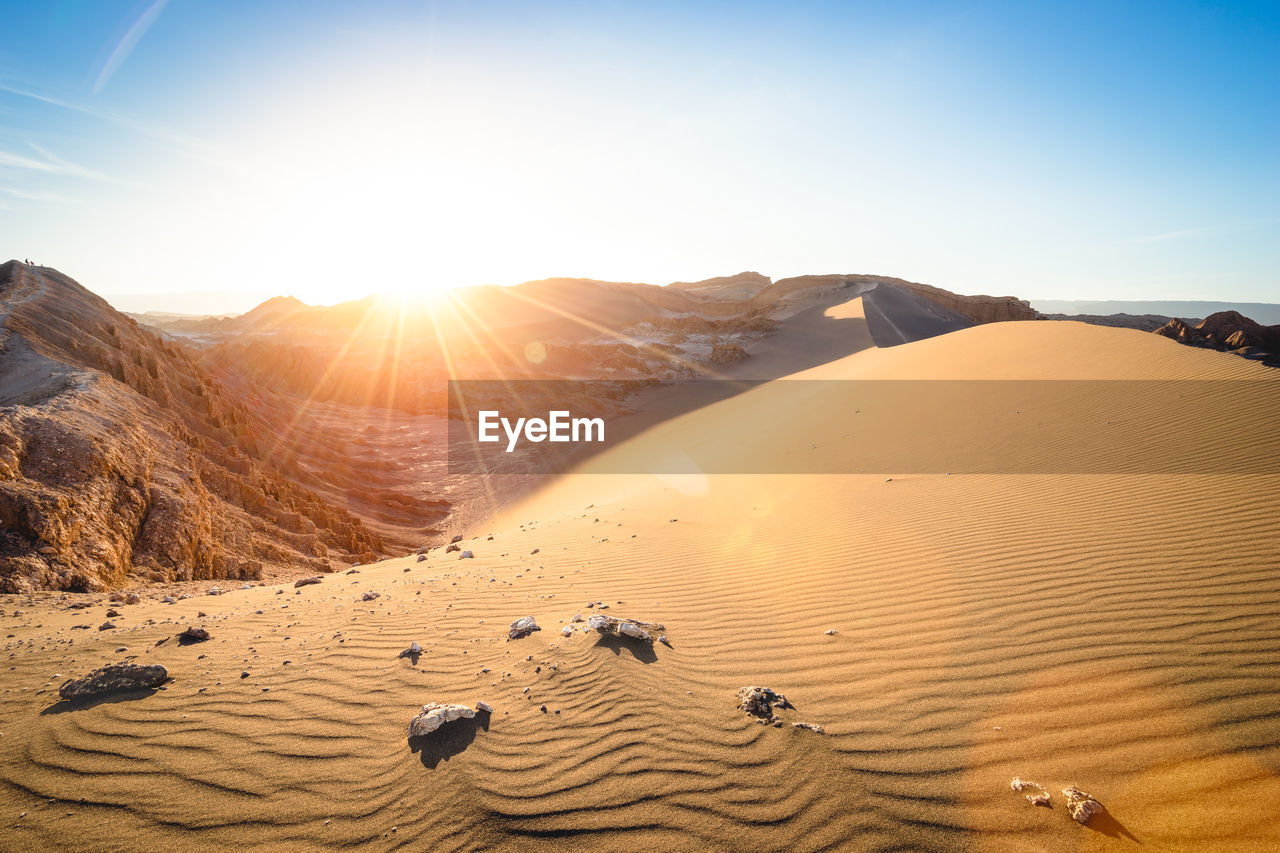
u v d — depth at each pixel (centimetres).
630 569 739
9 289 2014
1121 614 468
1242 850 256
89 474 1063
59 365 1541
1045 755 326
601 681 418
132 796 307
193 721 376
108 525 1023
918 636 475
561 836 282
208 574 1166
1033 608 497
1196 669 387
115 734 361
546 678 426
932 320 6906
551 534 1053
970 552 645
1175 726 338
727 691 411
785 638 495
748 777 319
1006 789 304
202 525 1256
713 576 683
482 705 385
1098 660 411
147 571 1038
